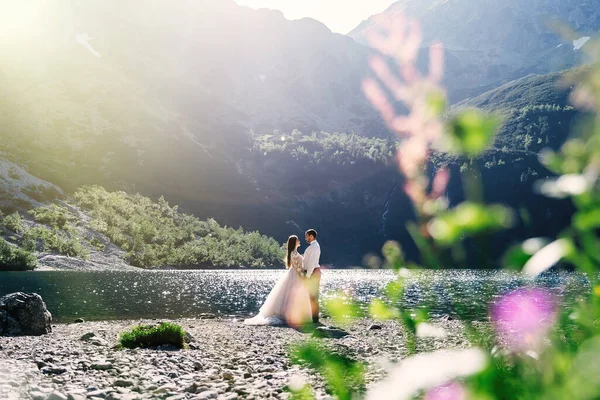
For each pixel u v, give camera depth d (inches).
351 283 2181.3
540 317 35.3
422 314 38.8
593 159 25.4
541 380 29.8
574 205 25.8
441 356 29.9
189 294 1465.3
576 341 31.3
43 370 321.7
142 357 397.1
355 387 34.6
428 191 27.6
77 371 326.6
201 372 338.0
